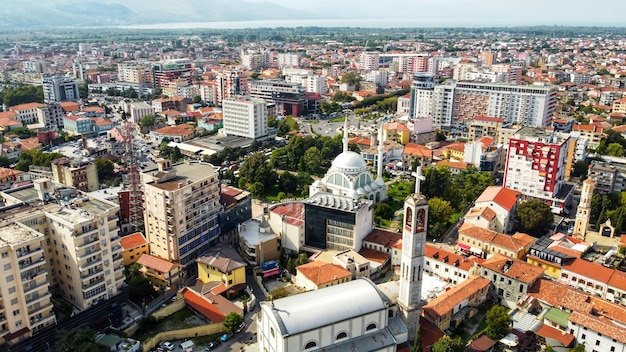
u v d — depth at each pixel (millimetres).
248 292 187625
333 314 139250
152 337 160125
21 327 147500
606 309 160125
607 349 146250
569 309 162875
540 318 162500
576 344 152875
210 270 190750
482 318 171625
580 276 181625
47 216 163250
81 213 163375
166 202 194125
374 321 145125
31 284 147625
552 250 194250
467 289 172375
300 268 189625
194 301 180250
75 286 162500
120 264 172125
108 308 167875
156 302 183750
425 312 162375
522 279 173375
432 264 196125
